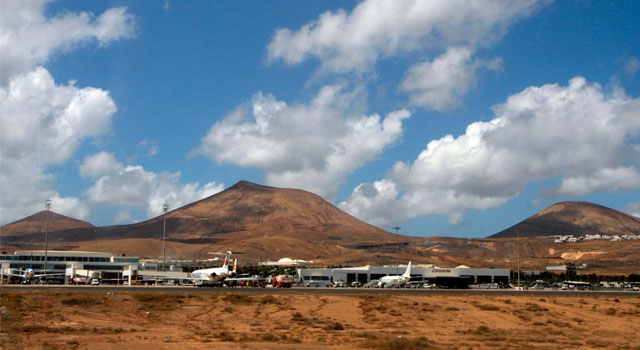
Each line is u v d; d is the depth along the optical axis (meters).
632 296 128.62
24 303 85.75
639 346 63.78
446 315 89.19
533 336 70.81
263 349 53.94
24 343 55.53
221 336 63.28
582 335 73.38
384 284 176.12
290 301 97.69
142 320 79.69
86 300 90.38
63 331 65.25
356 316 86.44
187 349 53.28
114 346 54.59
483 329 75.88
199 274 166.50
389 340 62.44
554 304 104.88
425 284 186.12
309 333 69.12
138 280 184.50
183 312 87.38
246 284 160.50
